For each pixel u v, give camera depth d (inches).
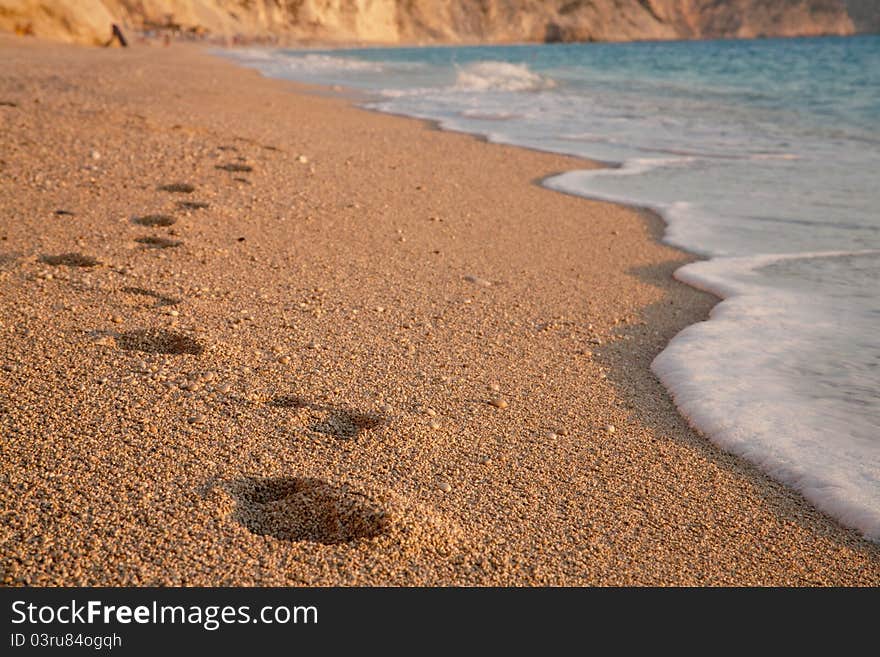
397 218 293.3
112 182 294.4
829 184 387.2
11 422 128.6
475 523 116.2
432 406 151.7
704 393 167.0
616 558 112.7
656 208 341.1
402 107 714.8
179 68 986.7
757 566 114.7
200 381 149.6
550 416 153.9
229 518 110.0
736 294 232.5
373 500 114.6
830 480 135.6
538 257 263.9
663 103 786.8
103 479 115.7
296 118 545.6
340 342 177.8
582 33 4471.0
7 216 244.4
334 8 3432.6
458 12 4072.3
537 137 539.2
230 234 251.0
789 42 3983.8
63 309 177.6
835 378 174.9
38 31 1341.0
